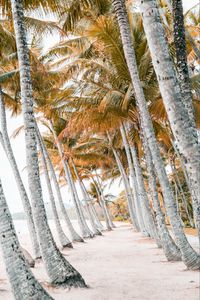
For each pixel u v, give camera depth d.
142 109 11.48
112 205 77.62
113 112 15.38
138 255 14.59
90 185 50.47
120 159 34.31
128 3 15.05
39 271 11.58
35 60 16.30
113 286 8.34
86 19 16.12
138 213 28.98
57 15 12.11
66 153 29.42
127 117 16.06
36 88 19.33
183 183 41.25
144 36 14.52
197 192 4.88
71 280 8.20
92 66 17.22
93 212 50.38
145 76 14.66
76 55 18.44
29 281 6.10
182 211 41.34
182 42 7.88
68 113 24.12
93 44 16.78
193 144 4.92
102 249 18.62
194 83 13.79
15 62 17.22
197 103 14.68
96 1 14.40
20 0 10.09
